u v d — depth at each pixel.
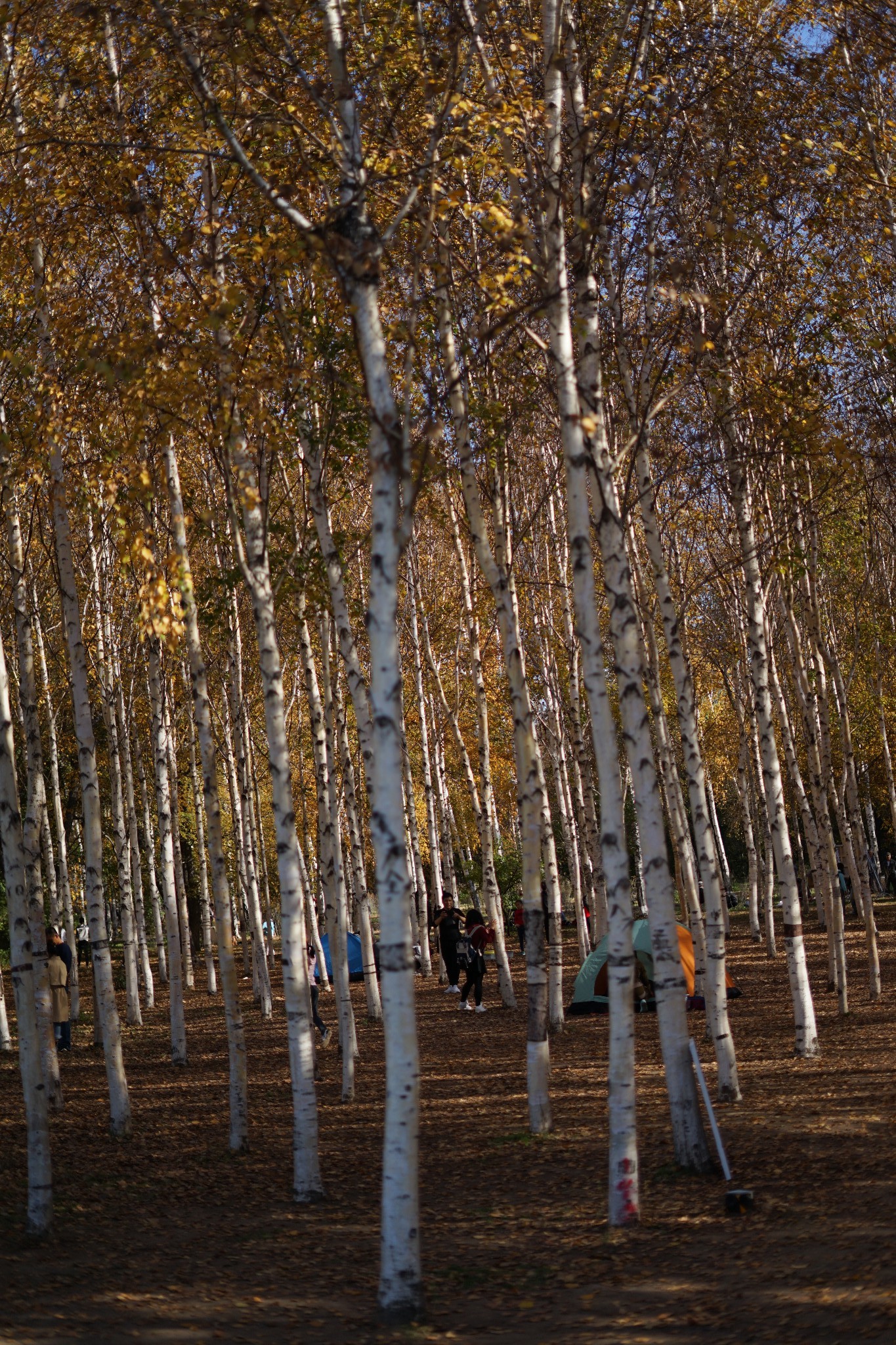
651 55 12.34
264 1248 9.55
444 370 12.71
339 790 33.72
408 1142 7.63
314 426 14.88
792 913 16.62
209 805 13.93
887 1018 19.16
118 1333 7.52
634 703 10.59
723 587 24.61
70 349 12.04
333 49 8.85
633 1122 9.29
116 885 42.50
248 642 26.97
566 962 34.22
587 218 10.08
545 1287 7.97
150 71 11.71
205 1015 28.70
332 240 8.24
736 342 14.39
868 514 19.55
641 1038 20.06
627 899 9.40
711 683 35.44
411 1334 7.19
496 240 9.41
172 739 33.38
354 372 13.91
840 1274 7.42
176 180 12.16
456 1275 8.45
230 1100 13.62
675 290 10.70
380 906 7.78
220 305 9.77
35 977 10.37
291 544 16.89
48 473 14.09
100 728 34.94
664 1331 6.86
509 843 53.41
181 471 19.00
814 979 25.59
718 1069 14.01
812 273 14.97
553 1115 14.12
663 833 10.70
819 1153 10.85
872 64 13.67
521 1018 23.66
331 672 25.67
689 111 12.70
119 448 11.37
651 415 11.12
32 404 13.30
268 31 11.03
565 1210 9.95
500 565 16.17
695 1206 9.52
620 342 13.09
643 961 24.12
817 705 24.42
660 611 15.73
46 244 13.15
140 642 24.62
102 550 23.95
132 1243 9.90
